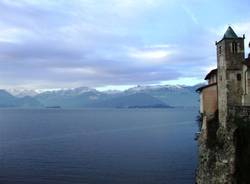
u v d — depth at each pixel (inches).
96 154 5201.8
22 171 4082.2
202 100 2935.5
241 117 2396.7
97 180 3659.0
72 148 5802.2
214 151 2571.4
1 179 3715.6
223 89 2625.5
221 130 2598.4
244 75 2532.0
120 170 4089.6
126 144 6200.8
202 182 2684.5
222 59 2652.6
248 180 2213.3
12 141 6707.7
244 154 2288.4
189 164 4343.0
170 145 5954.7
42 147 5920.3
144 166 4279.0
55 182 3597.4
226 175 2338.8
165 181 3555.6
